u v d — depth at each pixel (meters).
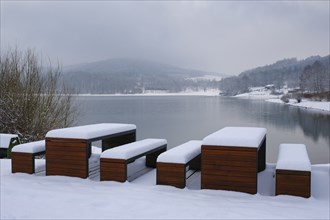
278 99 103.69
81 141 6.10
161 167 5.62
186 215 4.25
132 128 7.76
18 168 6.57
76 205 4.62
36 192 5.23
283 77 162.25
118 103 89.00
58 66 13.53
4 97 12.20
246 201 4.89
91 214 4.28
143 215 4.25
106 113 51.12
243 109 62.12
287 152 5.98
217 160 5.37
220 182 5.36
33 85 12.73
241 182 5.26
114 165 5.87
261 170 6.74
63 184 5.75
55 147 6.26
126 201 4.80
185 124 36.69
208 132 30.38
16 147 6.59
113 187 5.56
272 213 4.35
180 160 5.54
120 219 4.11
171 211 4.39
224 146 5.32
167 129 32.47
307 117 44.66
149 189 5.46
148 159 7.41
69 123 13.70
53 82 13.35
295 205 4.72
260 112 53.84
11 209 4.46
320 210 4.51
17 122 12.26
